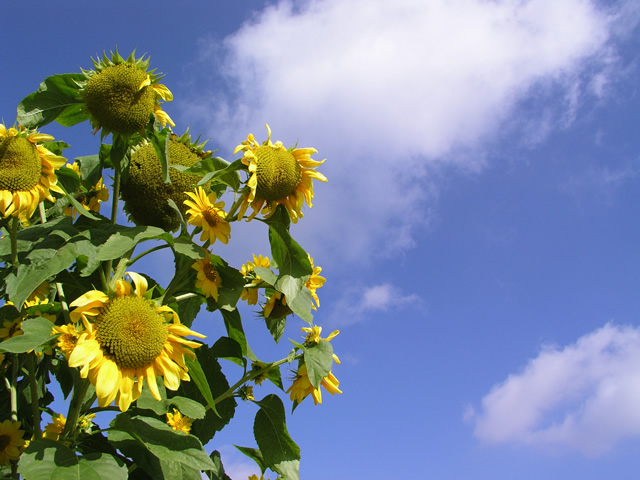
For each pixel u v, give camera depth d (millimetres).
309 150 1158
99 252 1011
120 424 1023
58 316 1241
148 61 1133
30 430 1231
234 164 1095
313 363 1227
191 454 1000
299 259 1103
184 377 1008
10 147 1027
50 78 1114
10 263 1064
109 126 1114
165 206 1185
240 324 1281
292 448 1250
